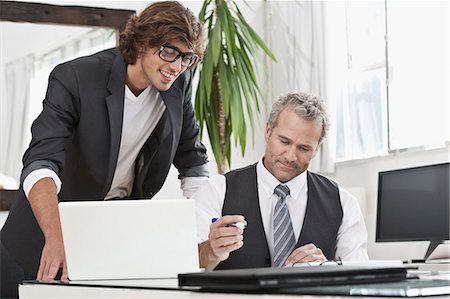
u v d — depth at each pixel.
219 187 2.87
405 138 4.96
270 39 5.81
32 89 4.97
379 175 4.62
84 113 2.71
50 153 2.59
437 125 4.74
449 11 4.66
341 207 2.86
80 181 2.87
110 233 1.94
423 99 4.84
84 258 1.93
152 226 1.95
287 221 2.77
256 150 5.74
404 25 4.98
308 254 2.36
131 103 2.81
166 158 2.95
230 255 2.78
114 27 5.18
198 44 2.61
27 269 2.91
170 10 2.56
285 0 5.79
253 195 2.83
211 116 5.12
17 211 2.90
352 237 2.84
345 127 5.49
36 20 5.00
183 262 1.96
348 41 5.49
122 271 1.94
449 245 4.23
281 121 2.76
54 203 2.41
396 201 4.50
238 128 5.02
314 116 2.74
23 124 4.95
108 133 2.75
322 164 5.46
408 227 4.41
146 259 1.95
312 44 5.54
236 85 5.05
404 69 4.97
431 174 4.28
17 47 4.96
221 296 1.33
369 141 5.31
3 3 4.93
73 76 2.69
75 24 5.09
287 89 5.71
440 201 4.20
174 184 5.34
